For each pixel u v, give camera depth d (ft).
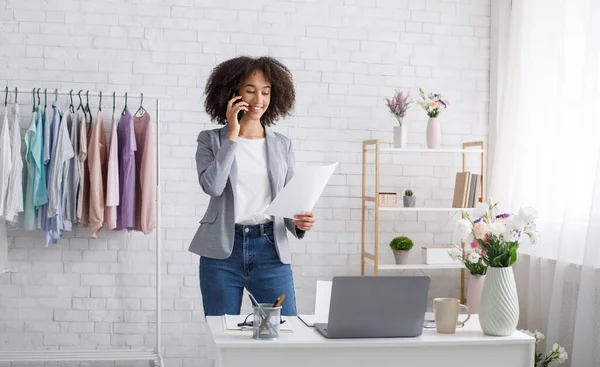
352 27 16.08
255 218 9.88
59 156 13.82
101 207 14.06
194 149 15.46
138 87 15.26
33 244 15.01
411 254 16.34
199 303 15.52
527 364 7.95
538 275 14.15
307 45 15.89
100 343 15.20
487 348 7.86
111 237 15.24
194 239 10.01
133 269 15.29
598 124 12.48
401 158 16.29
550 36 14.02
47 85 14.98
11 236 14.94
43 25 14.98
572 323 12.83
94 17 15.15
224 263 9.80
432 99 15.24
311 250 15.93
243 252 9.77
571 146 13.33
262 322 7.54
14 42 14.90
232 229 9.75
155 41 15.34
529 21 14.70
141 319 15.30
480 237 8.27
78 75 15.07
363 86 16.11
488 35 16.60
